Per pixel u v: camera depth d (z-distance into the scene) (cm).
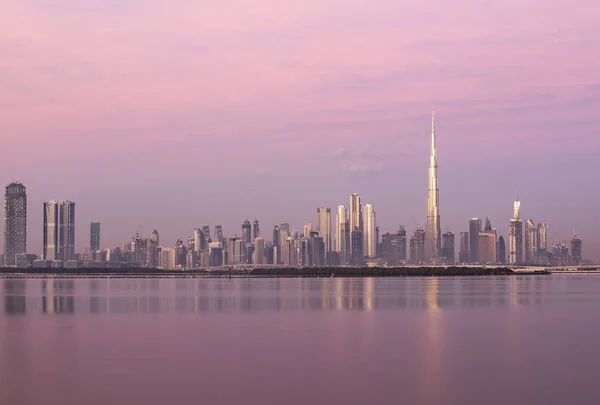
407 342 12588
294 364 10188
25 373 9556
